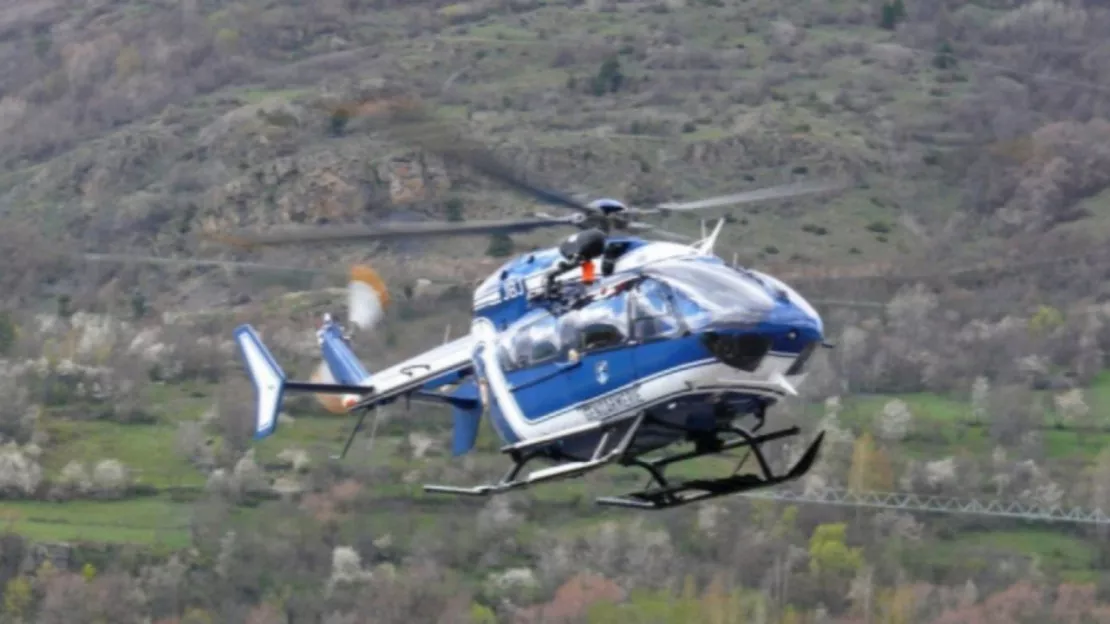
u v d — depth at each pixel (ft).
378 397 212.02
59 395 483.10
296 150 635.66
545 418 179.73
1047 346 483.51
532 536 383.45
